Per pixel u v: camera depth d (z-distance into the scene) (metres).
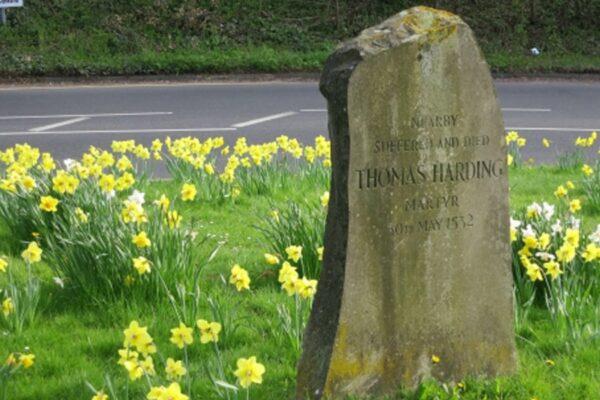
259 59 21.72
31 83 20.55
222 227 8.80
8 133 14.47
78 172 8.40
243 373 4.51
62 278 6.83
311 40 23.66
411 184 5.05
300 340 5.78
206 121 15.43
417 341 5.20
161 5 24.12
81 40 22.77
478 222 5.30
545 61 22.45
